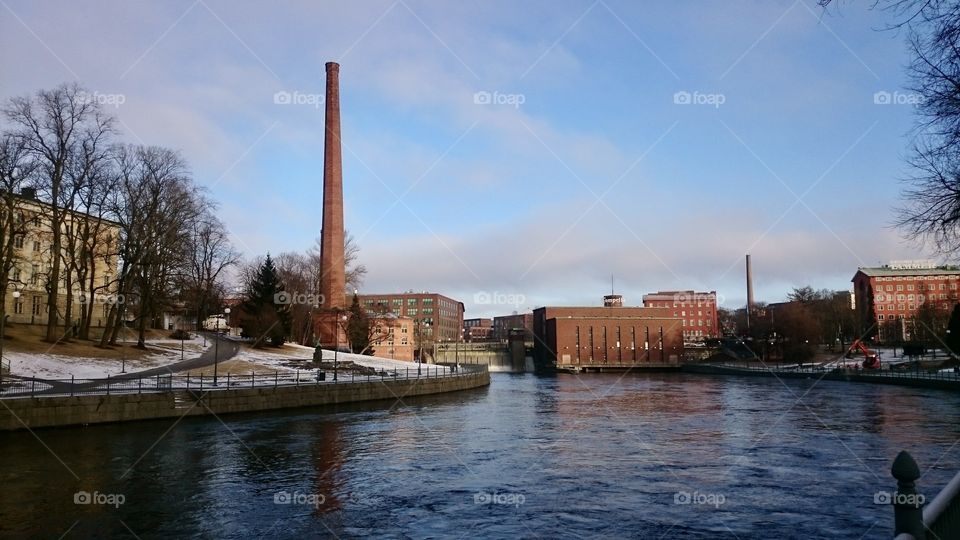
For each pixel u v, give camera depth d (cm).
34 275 6819
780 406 6053
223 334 10825
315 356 7800
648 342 17200
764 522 2136
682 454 3372
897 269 15388
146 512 2208
